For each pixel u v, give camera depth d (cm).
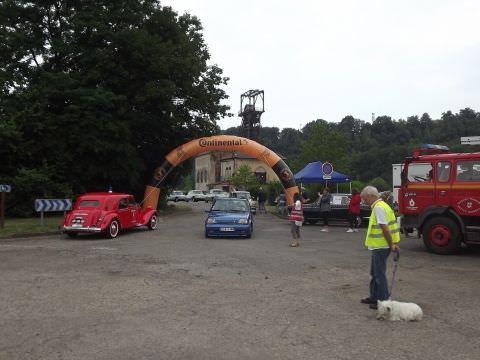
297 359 512
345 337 588
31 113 2634
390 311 662
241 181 5638
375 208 719
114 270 1055
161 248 1449
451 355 526
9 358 512
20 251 1369
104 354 525
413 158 1444
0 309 716
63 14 2961
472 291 851
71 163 2828
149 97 2895
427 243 1366
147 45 2905
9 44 2844
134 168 3008
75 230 1700
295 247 1491
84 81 2788
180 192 6700
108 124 2697
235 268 1088
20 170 2647
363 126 11738
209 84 3488
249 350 540
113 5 3050
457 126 8606
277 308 727
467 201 1324
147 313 696
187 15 3650
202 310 714
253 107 7162
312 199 3388
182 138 3466
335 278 973
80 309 717
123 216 1852
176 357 516
